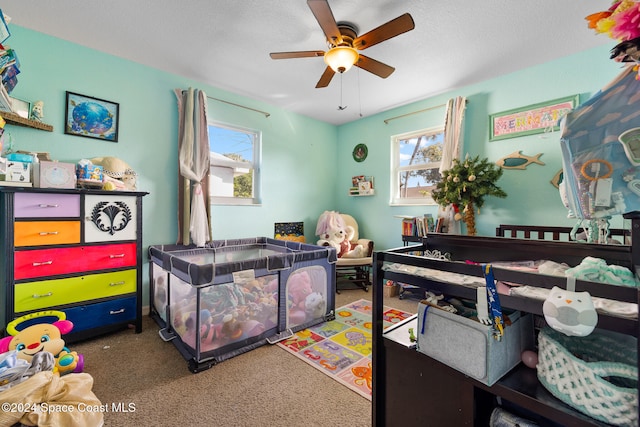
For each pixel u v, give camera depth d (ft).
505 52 7.86
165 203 9.18
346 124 14.46
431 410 3.34
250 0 5.94
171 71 9.12
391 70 7.05
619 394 2.27
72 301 6.48
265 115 11.78
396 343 3.69
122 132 8.33
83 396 3.49
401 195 12.62
